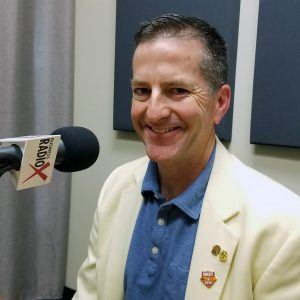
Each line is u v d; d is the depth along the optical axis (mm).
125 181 1062
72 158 727
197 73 795
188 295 805
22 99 1962
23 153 593
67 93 2053
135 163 1110
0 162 589
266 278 770
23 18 1917
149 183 932
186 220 860
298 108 1440
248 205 826
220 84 854
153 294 857
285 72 1455
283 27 1441
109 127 2033
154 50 782
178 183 910
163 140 826
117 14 1880
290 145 1470
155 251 868
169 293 824
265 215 799
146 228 916
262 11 1479
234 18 1558
